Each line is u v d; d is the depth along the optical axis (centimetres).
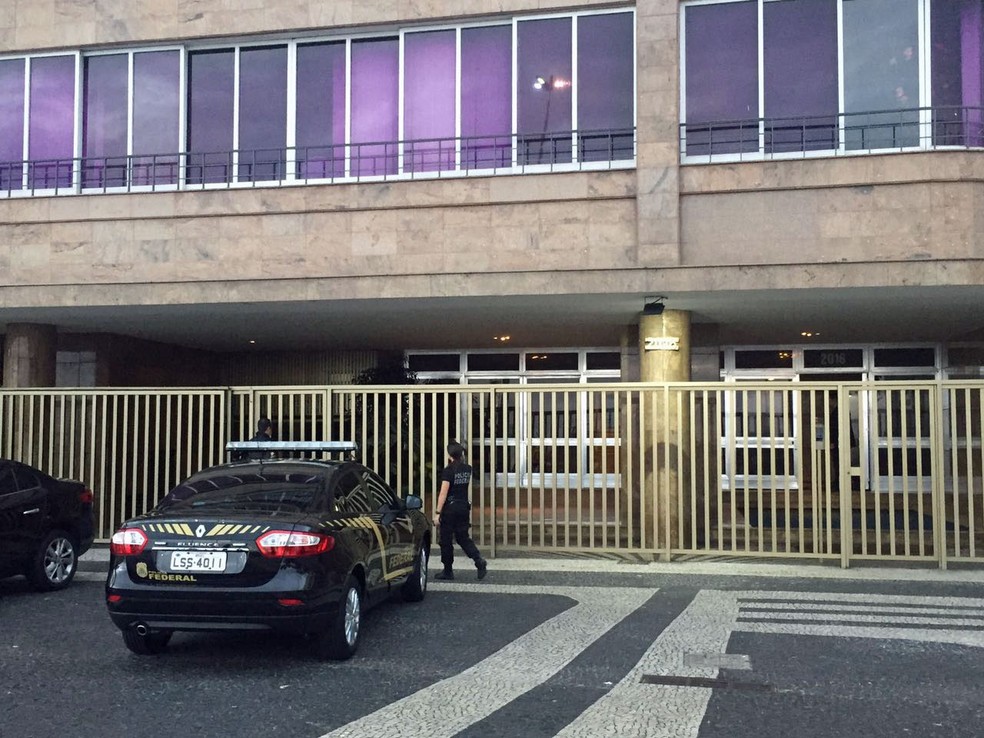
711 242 1162
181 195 1275
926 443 1684
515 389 1174
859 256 1123
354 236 1237
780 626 800
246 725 535
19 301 1280
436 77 1276
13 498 930
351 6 1282
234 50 1341
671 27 1180
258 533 652
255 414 1231
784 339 1684
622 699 584
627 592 966
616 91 1223
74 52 1362
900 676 640
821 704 576
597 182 1188
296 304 1257
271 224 1256
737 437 1761
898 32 1166
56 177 1355
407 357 1875
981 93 1152
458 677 636
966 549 1247
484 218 1210
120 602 650
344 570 686
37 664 676
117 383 1616
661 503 1272
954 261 1083
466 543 1045
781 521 1439
